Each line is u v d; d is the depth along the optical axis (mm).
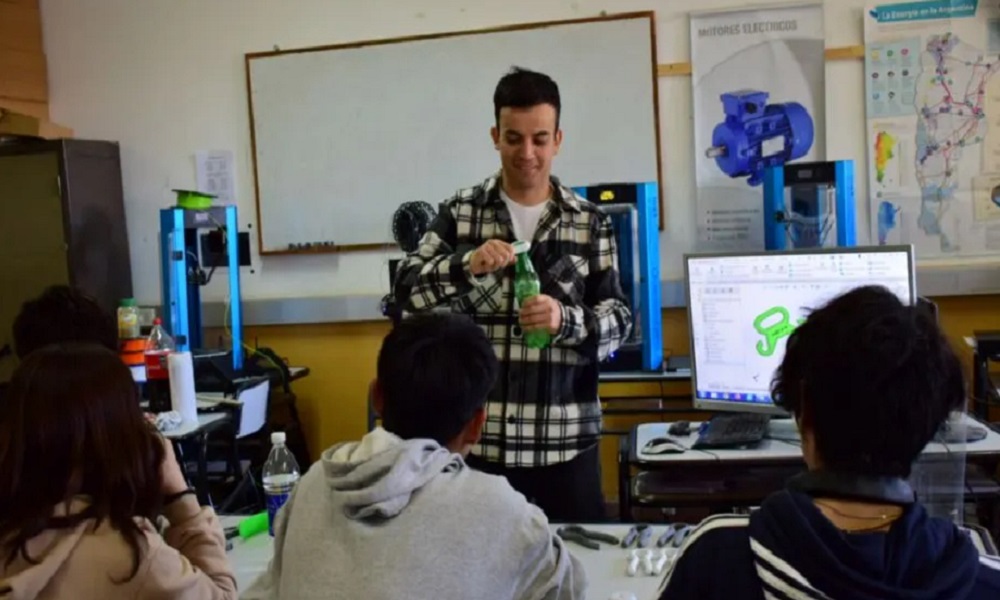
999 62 3641
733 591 870
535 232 2178
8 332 4230
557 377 2133
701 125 3918
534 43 4027
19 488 1261
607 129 3990
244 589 1692
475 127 4125
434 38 4121
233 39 4375
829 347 857
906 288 2197
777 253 2314
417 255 2230
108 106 4535
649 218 3430
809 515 839
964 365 920
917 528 830
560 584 1216
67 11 4531
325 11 4262
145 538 1312
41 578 1228
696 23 3883
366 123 4238
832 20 3783
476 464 2160
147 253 4547
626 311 2193
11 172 4176
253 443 3820
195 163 4465
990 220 3705
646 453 2293
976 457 2131
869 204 3811
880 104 3760
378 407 1329
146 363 3117
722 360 2410
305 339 4383
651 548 1771
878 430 836
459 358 1283
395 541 1133
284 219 4371
